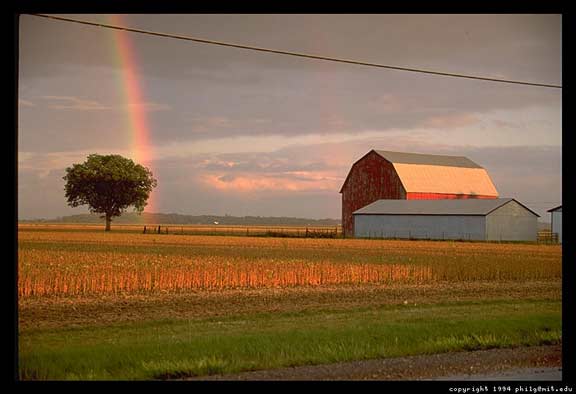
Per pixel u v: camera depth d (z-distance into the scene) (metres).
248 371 16.80
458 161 134.88
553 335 22.41
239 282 39.06
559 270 46.56
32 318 26.84
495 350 20.09
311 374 16.45
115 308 29.88
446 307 30.95
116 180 170.12
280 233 120.62
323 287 38.91
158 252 62.00
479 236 99.38
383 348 19.58
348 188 123.94
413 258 56.22
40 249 66.06
